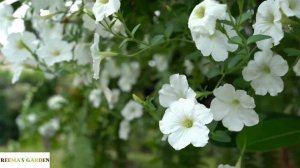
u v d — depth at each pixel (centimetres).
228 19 58
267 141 71
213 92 58
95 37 66
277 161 106
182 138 54
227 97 58
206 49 56
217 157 115
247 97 57
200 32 54
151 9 77
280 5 54
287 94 104
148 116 109
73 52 83
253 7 67
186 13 69
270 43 56
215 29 55
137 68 117
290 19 57
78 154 123
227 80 72
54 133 143
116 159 131
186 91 58
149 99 65
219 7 54
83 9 65
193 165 114
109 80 118
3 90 336
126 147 129
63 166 132
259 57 58
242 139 68
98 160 126
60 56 79
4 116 319
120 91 120
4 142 311
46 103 147
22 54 79
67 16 79
